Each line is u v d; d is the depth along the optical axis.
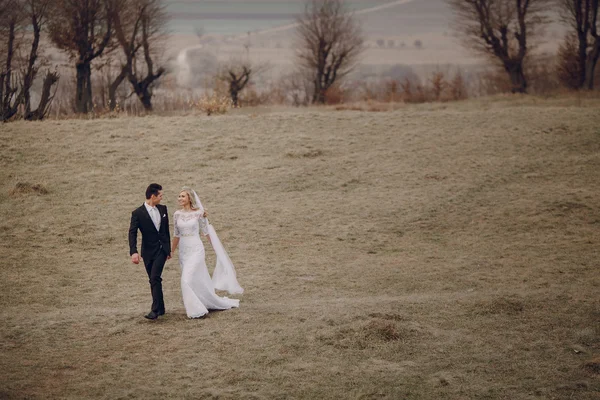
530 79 56.09
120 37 42.47
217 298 9.79
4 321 9.22
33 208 16.14
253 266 12.84
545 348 8.09
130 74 44.62
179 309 9.94
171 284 11.77
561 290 10.50
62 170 19.31
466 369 7.51
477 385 7.08
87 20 39.16
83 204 16.64
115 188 17.98
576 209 15.94
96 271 12.45
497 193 17.45
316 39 57.44
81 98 39.78
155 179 18.92
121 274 12.31
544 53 55.59
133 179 18.81
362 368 7.54
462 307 9.71
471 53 53.84
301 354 7.96
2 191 17.28
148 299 10.78
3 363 7.56
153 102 47.41
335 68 57.69
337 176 19.34
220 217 16.08
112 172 19.36
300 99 63.78
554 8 50.44
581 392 6.88
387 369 7.51
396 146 22.33
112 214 15.99
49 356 7.82
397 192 17.84
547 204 16.33
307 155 21.25
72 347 8.14
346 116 26.78
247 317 9.32
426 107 36.78
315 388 7.01
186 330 8.79
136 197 17.31
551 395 6.82
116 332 8.68
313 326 8.83
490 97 44.34
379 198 17.38
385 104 39.69
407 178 19.02
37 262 12.82
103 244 14.19
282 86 66.19
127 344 8.24
